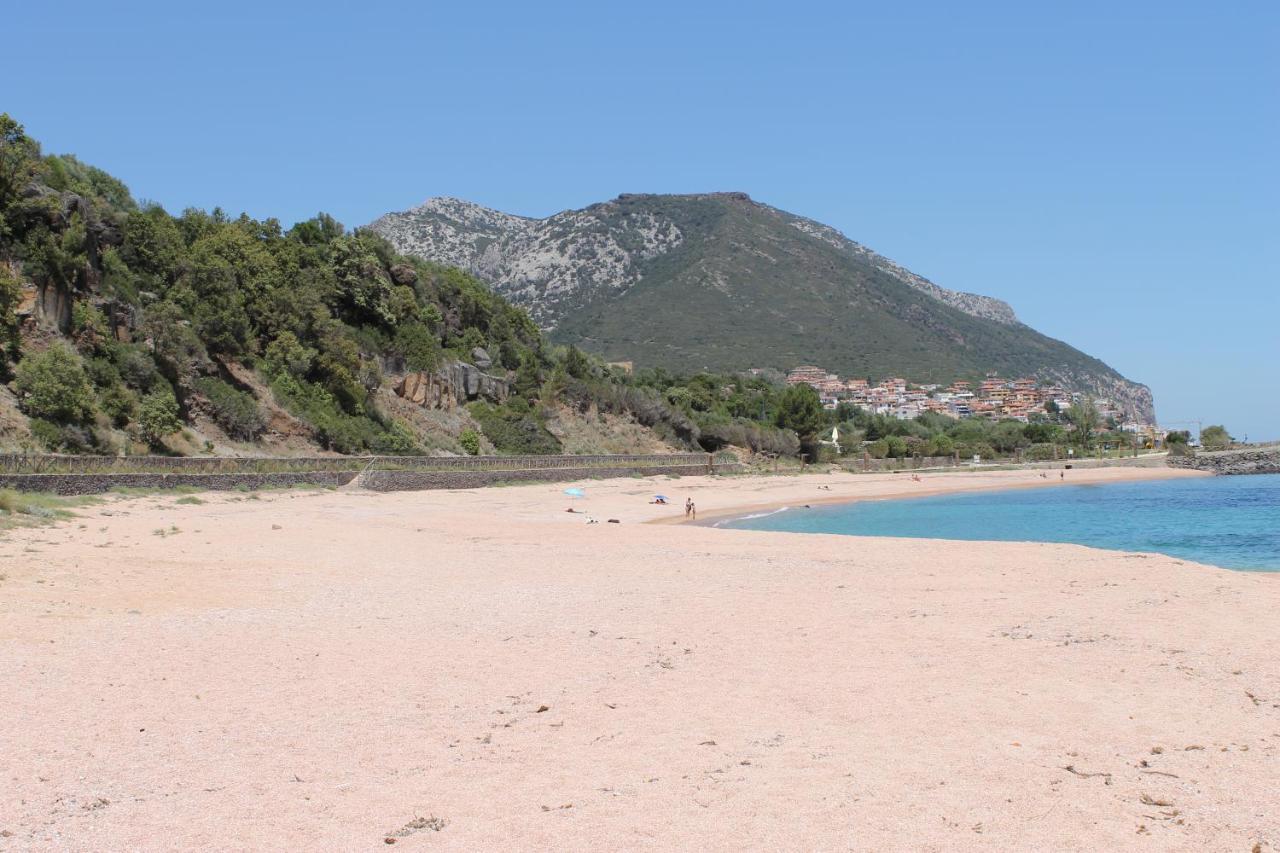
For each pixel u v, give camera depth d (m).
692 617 19.16
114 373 52.28
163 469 45.31
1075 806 9.23
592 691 13.42
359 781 9.84
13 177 52.66
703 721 12.02
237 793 9.45
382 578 23.98
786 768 10.30
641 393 112.88
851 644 16.55
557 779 9.97
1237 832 8.61
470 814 9.01
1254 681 13.81
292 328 71.44
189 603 19.23
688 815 9.01
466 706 12.62
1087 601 20.73
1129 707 12.55
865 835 8.56
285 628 17.33
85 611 17.70
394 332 84.94
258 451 59.88
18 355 48.06
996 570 26.41
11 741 10.75
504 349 103.75
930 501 81.50
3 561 21.67
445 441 80.88
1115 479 122.00
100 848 8.12
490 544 33.19
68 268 53.53
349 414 72.00
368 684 13.64
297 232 86.38
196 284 64.88
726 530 41.19
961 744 11.09
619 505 62.91
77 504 34.59
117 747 10.70
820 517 62.47
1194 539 46.28
